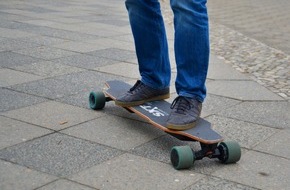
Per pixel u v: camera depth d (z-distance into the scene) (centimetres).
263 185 303
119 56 648
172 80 545
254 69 635
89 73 552
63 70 558
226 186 299
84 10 1098
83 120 396
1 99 440
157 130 383
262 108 462
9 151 331
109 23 925
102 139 360
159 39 377
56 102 439
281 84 562
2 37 729
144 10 369
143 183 296
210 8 1334
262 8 1374
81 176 300
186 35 329
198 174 312
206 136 318
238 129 399
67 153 333
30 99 445
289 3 1526
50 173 302
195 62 334
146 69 383
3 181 289
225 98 489
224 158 325
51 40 729
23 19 909
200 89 339
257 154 350
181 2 325
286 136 390
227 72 608
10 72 536
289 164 336
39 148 338
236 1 1542
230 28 989
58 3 1198
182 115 329
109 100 425
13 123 382
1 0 1170
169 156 337
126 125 390
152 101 389
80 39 751
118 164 320
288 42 859
